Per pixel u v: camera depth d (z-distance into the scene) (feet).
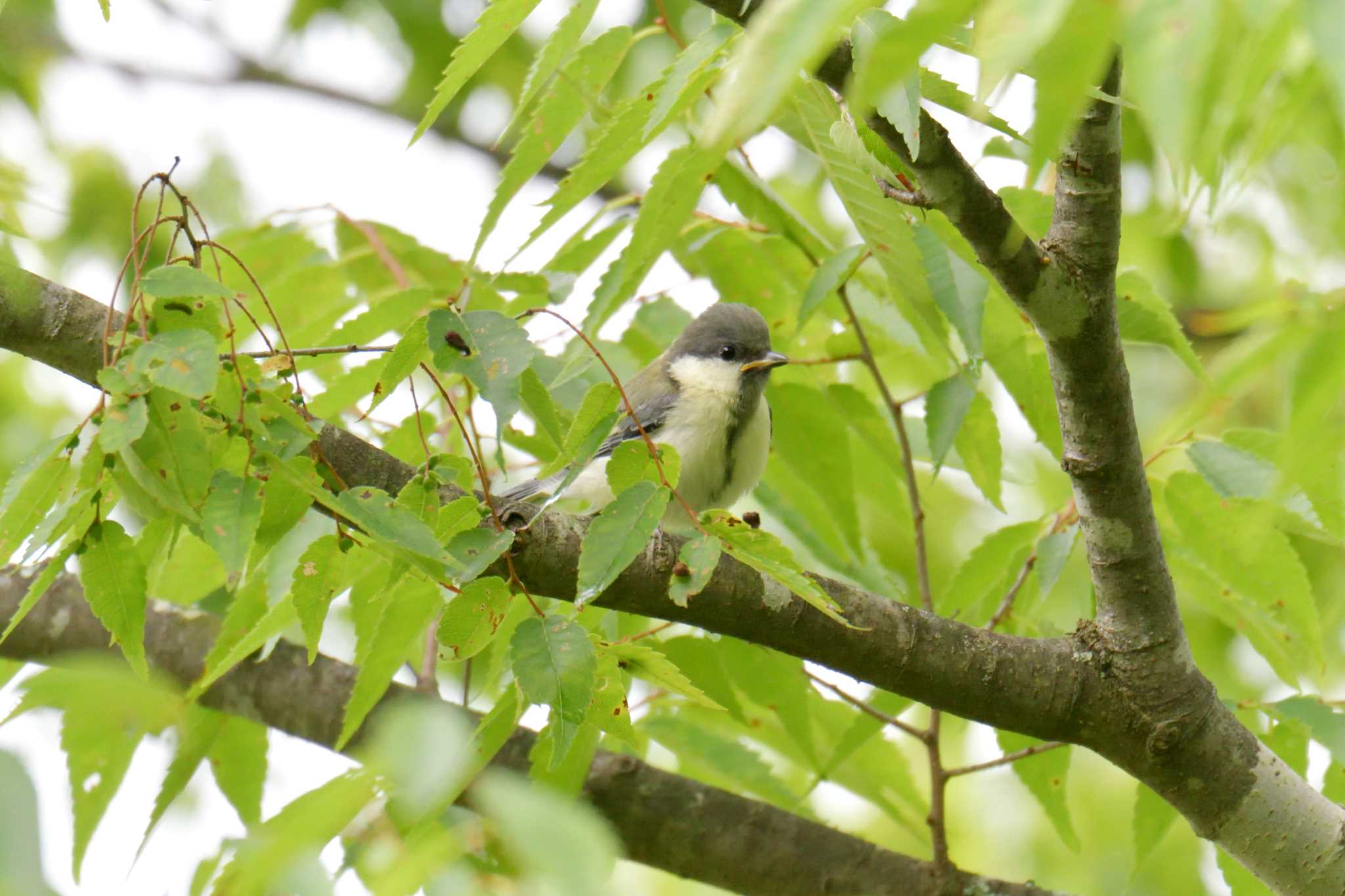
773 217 29.58
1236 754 23.82
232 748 30.01
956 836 47.62
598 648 18.61
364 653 26.17
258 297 31.45
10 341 20.59
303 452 19.02
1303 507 24.82
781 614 22.79
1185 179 11.26
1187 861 43.06
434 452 25.08
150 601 30.94
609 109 24.14
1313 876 23.77
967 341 25.50
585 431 18.43
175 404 16.69
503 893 13.97
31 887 10.34
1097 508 23.26
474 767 19.44
